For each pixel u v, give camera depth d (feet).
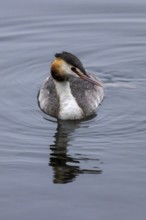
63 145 47.75
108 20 71.00
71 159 45.62
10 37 67.72
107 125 51.26
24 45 66.39
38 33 68.64
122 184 42.01
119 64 63.62
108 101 55.98
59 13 72.08
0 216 38.70
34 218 38.42
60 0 73.20
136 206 39.42
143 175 43.09
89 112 53.83
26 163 45.24
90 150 46.85
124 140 48.34
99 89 56.65
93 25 70.18
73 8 72.90
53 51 65.46
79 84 56.34
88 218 38.24
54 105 53.72
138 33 68.64
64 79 52.60
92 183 42.19
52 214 38.75
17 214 38.86
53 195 40.88
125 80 60.39
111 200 40.11
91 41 67.41
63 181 42.55
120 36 68.23
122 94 57.26
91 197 40.50
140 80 60.29
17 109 54.39
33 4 73.00
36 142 48.34
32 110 54.34
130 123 51.37
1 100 55.93
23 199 40.55
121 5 73.10
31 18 70.79
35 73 61.67
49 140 48.70
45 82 57.47
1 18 70.64
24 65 62.90
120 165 44.50
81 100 54.49
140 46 66.54
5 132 50.06
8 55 64.54
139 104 55.06
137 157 45.55
